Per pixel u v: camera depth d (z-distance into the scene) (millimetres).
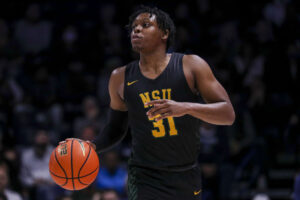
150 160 5066
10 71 15312
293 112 13453
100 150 5473
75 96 14719
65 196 9812
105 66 15055
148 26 5066
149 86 5043
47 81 14695
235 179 12344
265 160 12508
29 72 15641
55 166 4945
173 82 5008
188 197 5086
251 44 15391
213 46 15453
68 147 4973
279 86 13648
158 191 5023
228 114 4805
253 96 13688
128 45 16281
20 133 12984
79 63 15664
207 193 11172
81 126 12445
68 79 14867
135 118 5113
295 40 15141
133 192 5145
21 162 11164
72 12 18766
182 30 15281
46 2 19031
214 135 12234
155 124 4977
